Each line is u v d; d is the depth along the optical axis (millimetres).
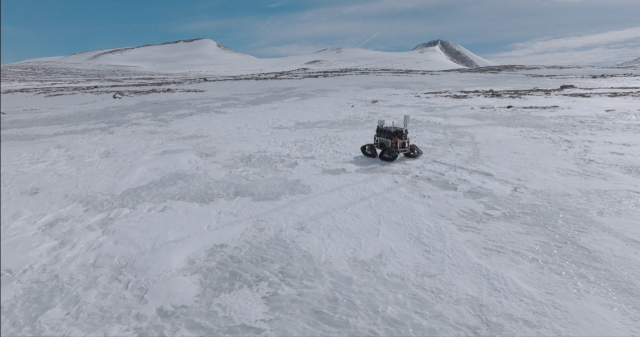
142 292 4512
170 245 5602
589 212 6051
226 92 35469
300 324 3736
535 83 41438
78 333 3793
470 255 4879
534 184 7539
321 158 10484
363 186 7922
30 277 4930
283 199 7344
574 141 11008
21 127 18641
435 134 13203
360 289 4270
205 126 16656
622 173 7945
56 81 66125
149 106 25672
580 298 3908
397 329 3592
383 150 9711
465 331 3520
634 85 36031
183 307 4156
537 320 3605
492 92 30375
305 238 5625
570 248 4941
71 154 12125
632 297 3879
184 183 8656
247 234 5883
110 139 14414
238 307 4082
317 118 18078
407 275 4508
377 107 21609
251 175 9070
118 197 7949
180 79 68375
